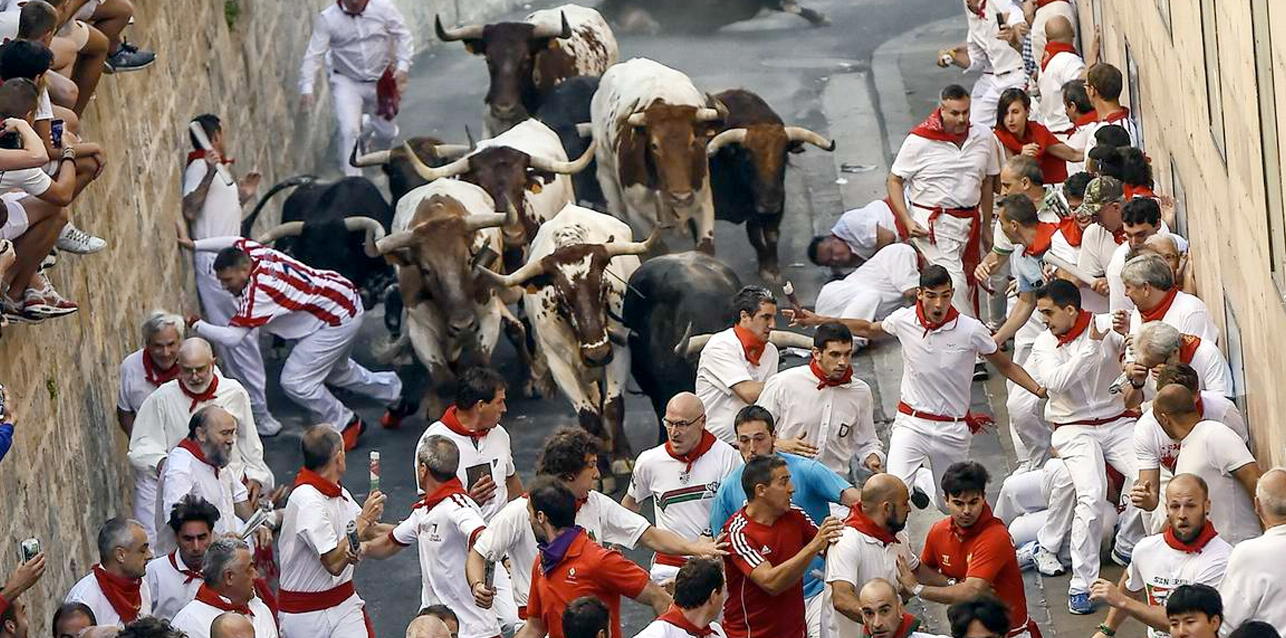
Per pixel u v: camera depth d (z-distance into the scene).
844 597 19.44
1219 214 23.67
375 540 22.48
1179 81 27.14
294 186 37.03
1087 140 31.36
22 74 20.98
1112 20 36.81
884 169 42.22
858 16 54.56
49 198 21.12
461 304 29.80
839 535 18.88
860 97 47.38
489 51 39.97
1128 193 26.92
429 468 22.06
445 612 19.61
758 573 19.30
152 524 25.67
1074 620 23.75
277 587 25.83
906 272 31.75
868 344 33.00
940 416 25.08
